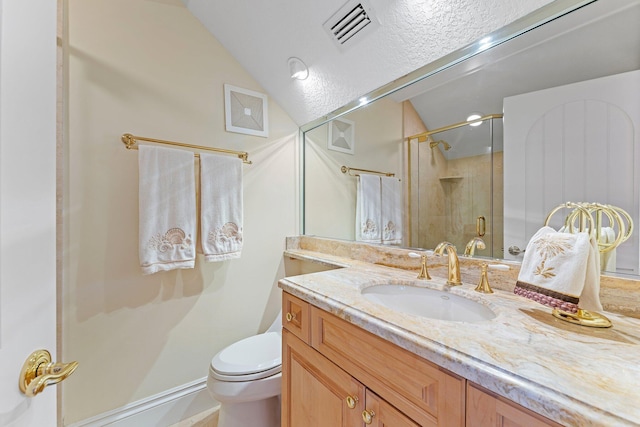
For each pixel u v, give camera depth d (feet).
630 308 2.36
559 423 1.31
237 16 4.71
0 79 1.15
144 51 4.49
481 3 3.06
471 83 3.52
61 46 3.61
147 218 4.26
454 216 3.75
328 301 2.73
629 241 2.45
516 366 1.57
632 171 2.44
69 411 3.87
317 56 4.68
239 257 5.24
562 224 2.83
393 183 4.55
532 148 3.04
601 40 2.58
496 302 2.71
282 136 6.17
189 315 4.92
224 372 3.79
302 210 6.51
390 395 2.14
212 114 5.18
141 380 4.45
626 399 1.30
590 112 2.65
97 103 4.07
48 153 1.53
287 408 3.40
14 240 1.25
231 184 5.11
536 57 2.97
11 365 1.21
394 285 3.57
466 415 1.68
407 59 3.96
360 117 5.12
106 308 4.15
